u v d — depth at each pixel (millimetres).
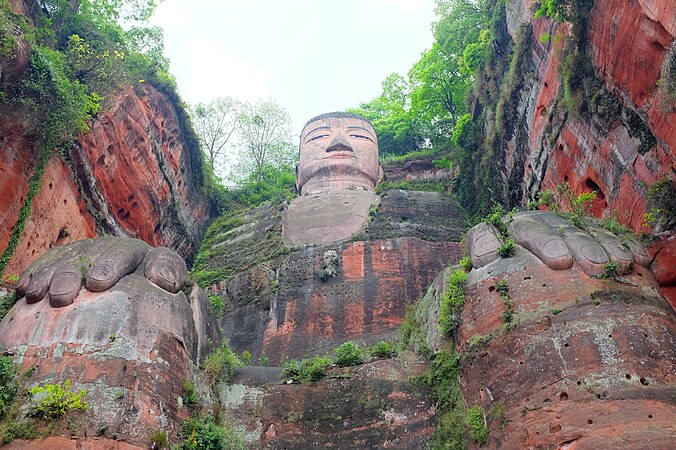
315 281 23547
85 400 11859
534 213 15953
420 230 25453
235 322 23266
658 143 15234
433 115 38469
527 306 13633
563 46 18922
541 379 12359
